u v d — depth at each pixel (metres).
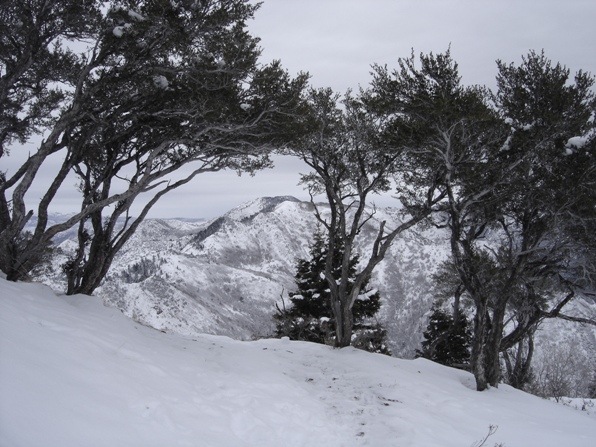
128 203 10.56
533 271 13.76
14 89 10.57
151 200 11.08
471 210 12.46
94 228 10.30
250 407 6.59
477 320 11.37
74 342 6.16
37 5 8.44
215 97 9.74
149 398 5.45
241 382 7.77
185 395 6.25
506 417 8.69
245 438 5.57
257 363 9.85
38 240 8.72
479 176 11.31
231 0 8.74
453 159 11.41
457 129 10.82
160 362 7.39
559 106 11.02
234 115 10.23
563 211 11.44
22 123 11.17
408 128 11.20
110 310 9.30
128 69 9.12
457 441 6.79
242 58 9.27
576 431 8.41
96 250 10.31
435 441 6.49
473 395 10.19
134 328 9.36
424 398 9.04
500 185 11.73
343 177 14.71
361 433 6.68
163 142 10.09
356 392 8.96
